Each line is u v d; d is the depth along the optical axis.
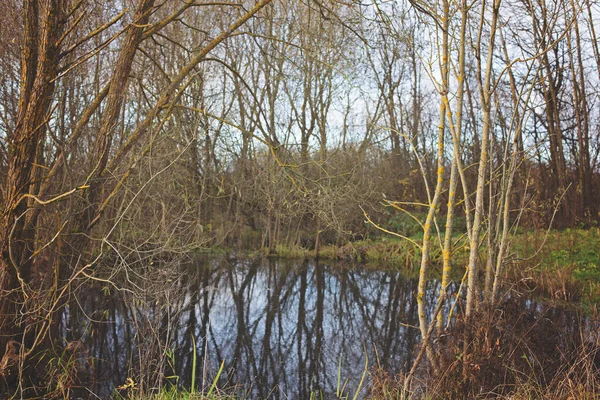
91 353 7.09
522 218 10.28
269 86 16.80
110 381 6.26
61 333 7.55
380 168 18.77
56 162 5.78
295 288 13.00
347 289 12.94
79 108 8.38
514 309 5.06
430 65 4.34
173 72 13.18
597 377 4.38
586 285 9.83
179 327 8.80
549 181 16.98
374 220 18.20
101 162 6.14
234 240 18.61
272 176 13.48
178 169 8.64
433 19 4.65
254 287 12.97
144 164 6.96
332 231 17.66
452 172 4.30
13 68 7.38
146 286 6.36
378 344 8.41
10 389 5.46
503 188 4.90
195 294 11.28
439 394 4.11
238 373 7.03
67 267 6.16
